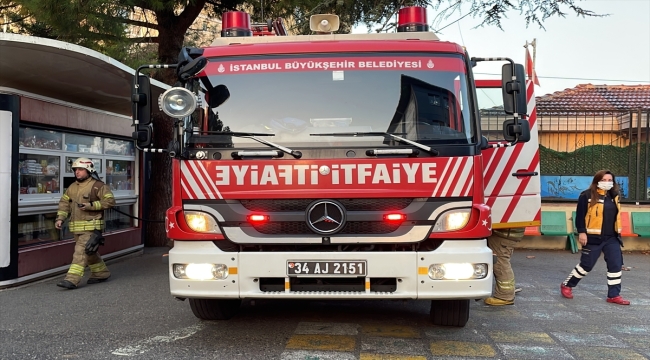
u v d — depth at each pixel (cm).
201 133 466
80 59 690
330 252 441
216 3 1149
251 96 473
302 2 1101
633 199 1191
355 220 445
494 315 600
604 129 1220
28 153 776
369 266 438
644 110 1185
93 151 935
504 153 633
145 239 1198
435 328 538
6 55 665
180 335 510
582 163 1223
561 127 1232
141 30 1232
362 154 448
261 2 1060
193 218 456
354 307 625
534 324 562
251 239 447
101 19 902
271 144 453
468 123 463
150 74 1085
